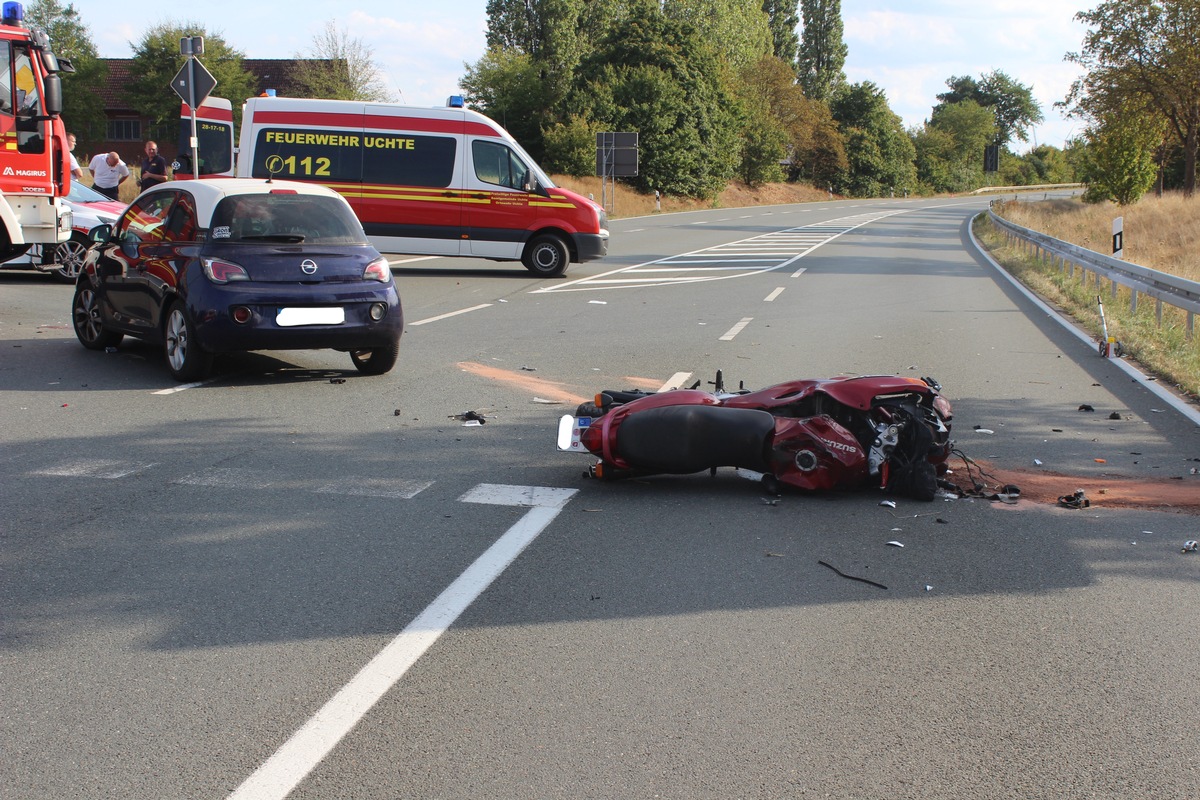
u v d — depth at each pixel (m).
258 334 9.12
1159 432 8.38
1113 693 3.90
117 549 5.27
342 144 20.31
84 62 61.31
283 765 3.30
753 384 10.07
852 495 6.49
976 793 3.21
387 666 4.02
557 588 4.86
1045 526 5.92
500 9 73.44
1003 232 36.84
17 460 6.91
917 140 116.69
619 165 46.97
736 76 78.31
